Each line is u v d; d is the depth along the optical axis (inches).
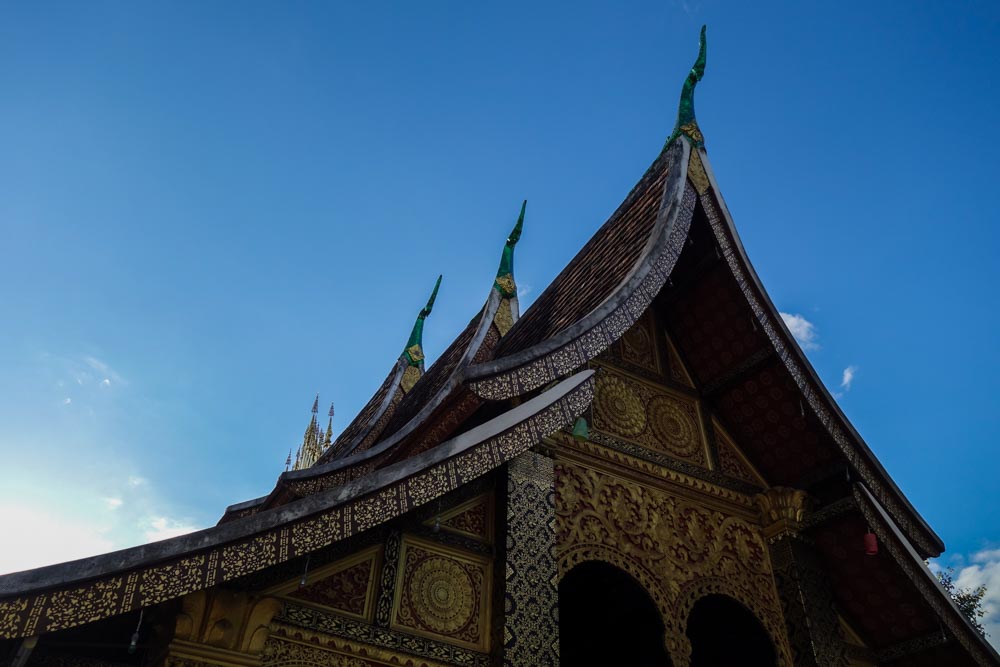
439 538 203.9
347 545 189.8
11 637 129.0
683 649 231.6
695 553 258.5
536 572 201.9
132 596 140.6
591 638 331.6
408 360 511.2
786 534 276.4
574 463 248.2
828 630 259.3
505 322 394.9
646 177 315.9
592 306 265.1
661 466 271.0
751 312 289.1
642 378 295.0
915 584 264.8
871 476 278.2
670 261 262.8
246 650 161.2
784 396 290.7
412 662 181.3
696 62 317.7
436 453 187.0
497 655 188.1
